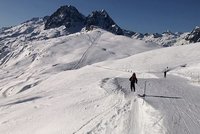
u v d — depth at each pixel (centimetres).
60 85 8144
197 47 10262
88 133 2000
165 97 2888
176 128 1795
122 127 1992
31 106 3978
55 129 2369
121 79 4628
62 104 3359
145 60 9919
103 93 3434
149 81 4409
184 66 8119
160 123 1900
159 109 2217
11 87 14112
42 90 8319
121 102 2734
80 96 3625
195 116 2095
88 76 8706
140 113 2253
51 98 4381
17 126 3012
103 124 2125
